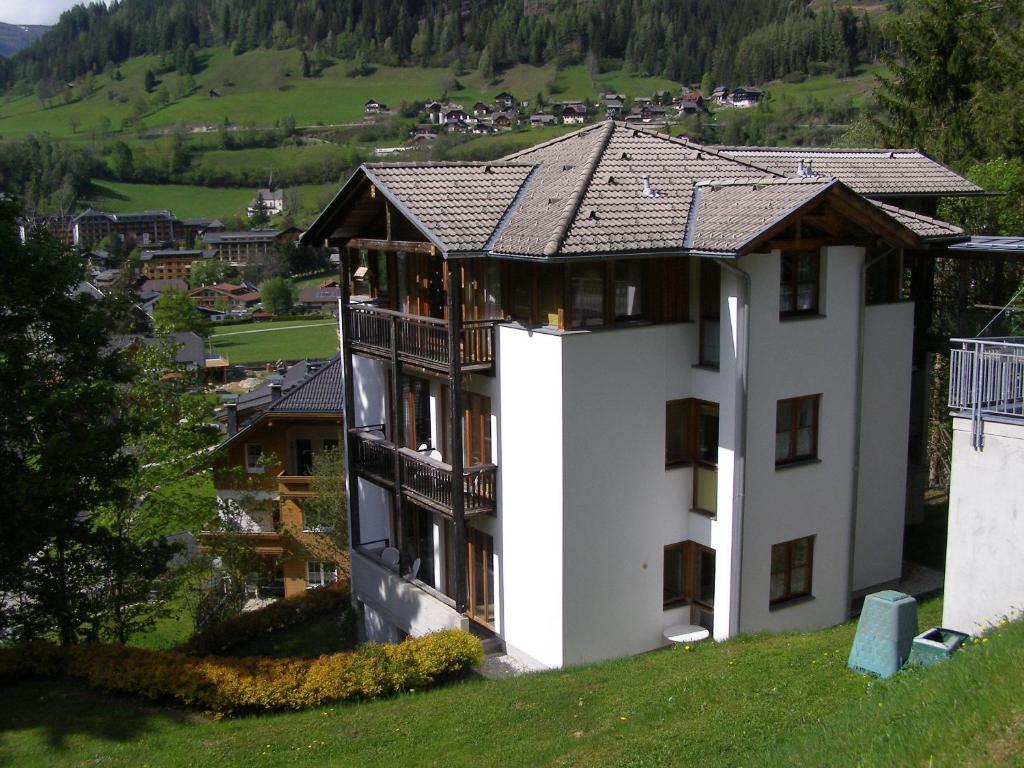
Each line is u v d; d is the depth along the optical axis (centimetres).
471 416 2061
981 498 1487
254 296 14462
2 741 1578
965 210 3303
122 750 1532
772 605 1945
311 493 3444
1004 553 1462
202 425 2845
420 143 19312
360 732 1534
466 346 1983
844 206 1831
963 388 1507
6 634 2103
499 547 1986
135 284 14200
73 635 2105
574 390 1777
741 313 1788
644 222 1830
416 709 1606
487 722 1494
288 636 2561
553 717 1477
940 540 2433
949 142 4116
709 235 1772
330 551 3388
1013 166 3391
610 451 1841
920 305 2303
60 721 1652
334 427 3478
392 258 2305
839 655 1516
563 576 1811
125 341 2939
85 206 17850
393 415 2378
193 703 1711
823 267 1912
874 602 1413
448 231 1841
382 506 2508
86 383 1947
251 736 1561
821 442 1966
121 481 2294
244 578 2978
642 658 1720
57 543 2034
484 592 2069
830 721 1180
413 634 2175
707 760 1216
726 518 1862
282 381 5475
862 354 1998
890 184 2439
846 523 2031
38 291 2009
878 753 994
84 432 1933
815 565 1997
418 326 2031
